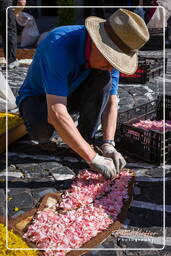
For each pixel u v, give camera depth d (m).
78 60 2.73
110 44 2.47
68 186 3.14
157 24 10.34
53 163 3.54
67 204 2.72
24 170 3.40
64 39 2.66
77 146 2.62
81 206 2.72
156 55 9.38
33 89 3.39
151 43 10.51
